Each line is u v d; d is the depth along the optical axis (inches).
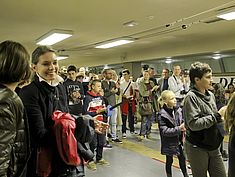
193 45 327.9
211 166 88.0
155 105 256.7
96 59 524.7
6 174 45.4
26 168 51.8
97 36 279.9
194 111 85.4
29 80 55.4
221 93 246.8
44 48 63.5
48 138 58.2
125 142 233.3
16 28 233.3
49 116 61.4
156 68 425.1
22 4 163.0
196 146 86.6
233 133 64.7
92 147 159.0
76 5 166.6
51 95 62.9
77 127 63.4
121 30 250.7
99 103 165.6
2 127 44.7
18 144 48.3
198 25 234.8
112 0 157.5
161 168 165.3
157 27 240.7
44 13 184.9
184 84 237.8
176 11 186.2
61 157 58.1
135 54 419.8
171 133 127.0
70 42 318.3
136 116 286.8
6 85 49.4
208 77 87.6
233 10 162.4
